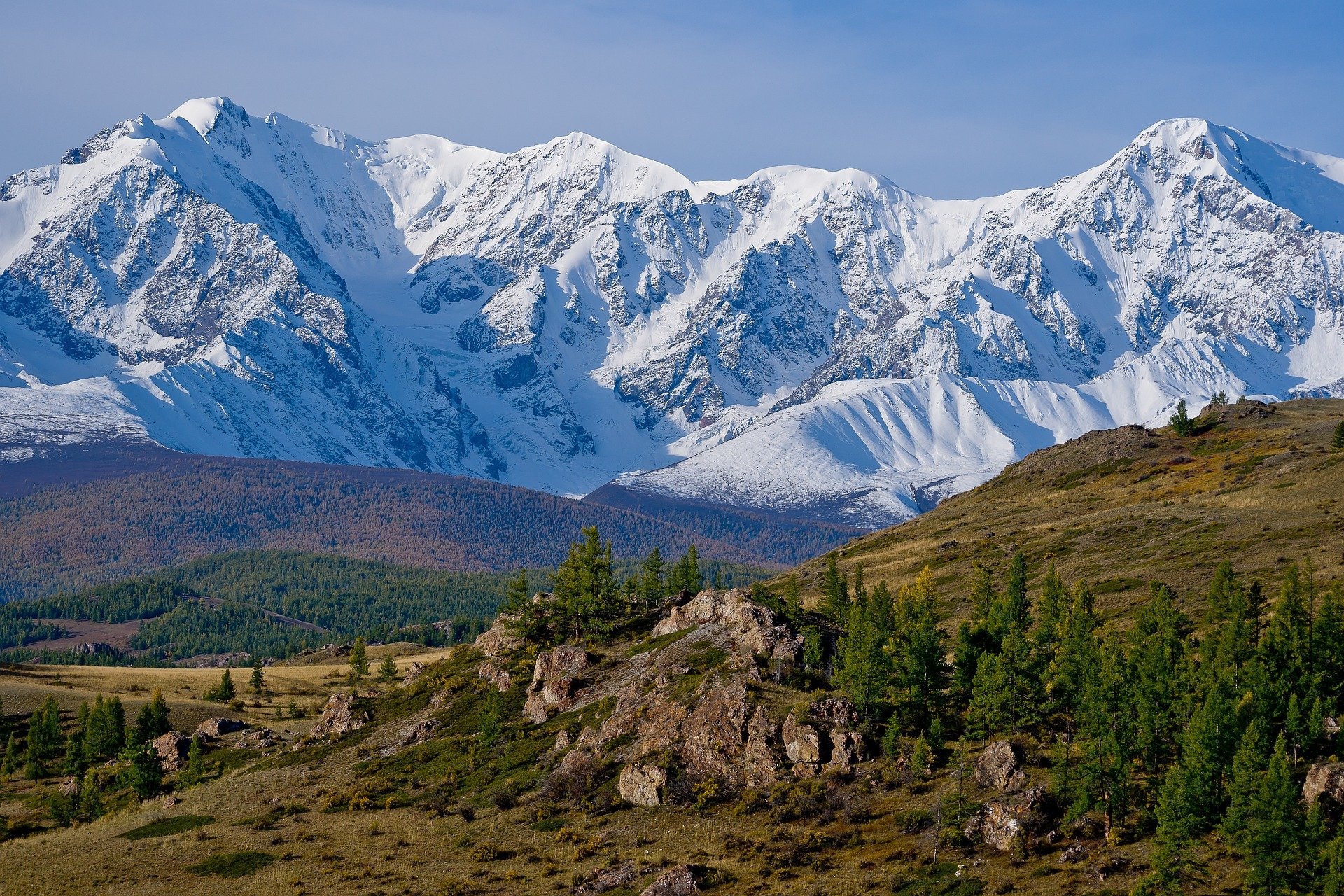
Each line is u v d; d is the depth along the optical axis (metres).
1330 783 103.75
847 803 121.19
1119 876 101.44
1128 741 111.75
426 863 127.50
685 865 113.50
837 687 140.12
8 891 127.19
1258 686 117.88
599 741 142.88
